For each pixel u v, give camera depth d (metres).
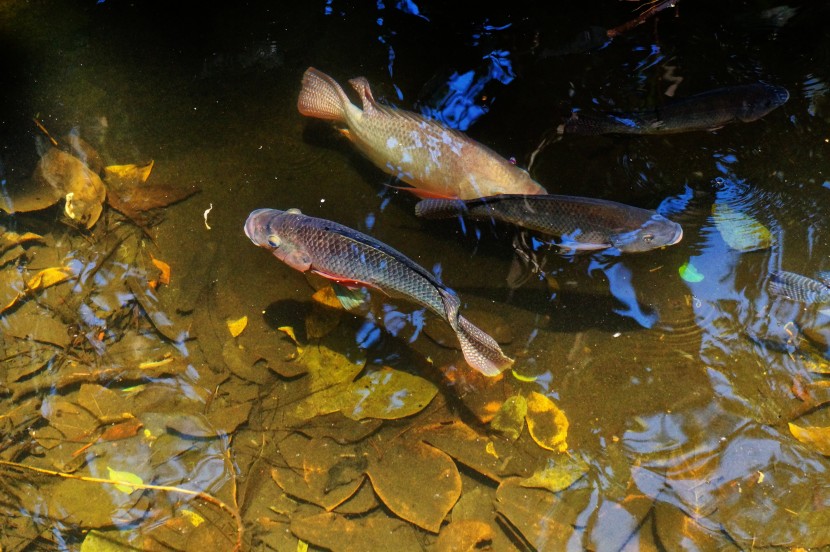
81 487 1.71
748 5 2.04
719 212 1.85
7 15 2.07
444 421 1.74
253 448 1.73
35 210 1.88
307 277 1.83
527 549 1.67
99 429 1.74
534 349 1.79
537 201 1.78
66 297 1.83
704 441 1.72
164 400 1.76
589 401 1.75
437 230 1.86
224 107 1.97
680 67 1.97
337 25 2.05
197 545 1.67
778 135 1.91
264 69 2.01
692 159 1.89
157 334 1.80
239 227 1.87
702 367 1.76
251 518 1.70
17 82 1.99
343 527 1.69
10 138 1.93
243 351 1.79
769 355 1.77
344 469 1.72
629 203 1.86
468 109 1.94
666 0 2.03
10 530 1.69
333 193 1.89
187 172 1.91
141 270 1.85
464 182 1.83
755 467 1.70
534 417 1.74
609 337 1.79
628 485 1.70
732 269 1.82
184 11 2.08
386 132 1.85
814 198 1.86
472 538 1.68
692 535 1.66
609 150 1.90
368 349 1.78
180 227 1.87
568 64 1.99
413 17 2.06
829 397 1.74
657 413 1.74
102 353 1.79
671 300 1.81
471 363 1.69
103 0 2.10
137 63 2.02
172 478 1.71
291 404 1.76
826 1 2.03
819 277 1.80
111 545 1.67
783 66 1.97
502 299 1.81
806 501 1.68
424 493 1.70
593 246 1.80
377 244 1.71
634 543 1.66
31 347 1.80
